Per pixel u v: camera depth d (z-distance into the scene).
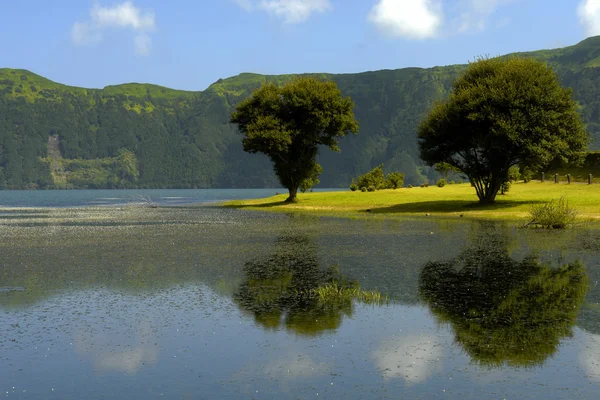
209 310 13.36
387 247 25.48
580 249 24.27
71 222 44.53
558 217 35.09
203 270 19.06
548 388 8.55
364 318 12.56
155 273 18.47
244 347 10.55
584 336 11.09
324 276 17.83
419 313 12.98
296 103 68.56
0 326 12.07
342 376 9.09
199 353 10.24
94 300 14.48
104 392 8.53
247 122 72.88
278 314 12.95
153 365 9.64
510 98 48.38
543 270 18.78
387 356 10.01
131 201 117.12
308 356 10.04
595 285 16.14
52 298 14.72
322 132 72.69
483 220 42.41
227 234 32.44
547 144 47.66
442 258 21.77
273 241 28.36
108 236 31.47
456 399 8.19
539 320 12.31
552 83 49.91
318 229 35.53
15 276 17.95
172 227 38.16
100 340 11.04
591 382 8.77
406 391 8.47
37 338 11.20
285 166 72.12
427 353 10.15
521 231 33.16
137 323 12.23
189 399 8.24
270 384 8.77
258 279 17.33
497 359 9.82
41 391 8.58
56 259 21.84
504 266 19.67
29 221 46.22
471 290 15.50
